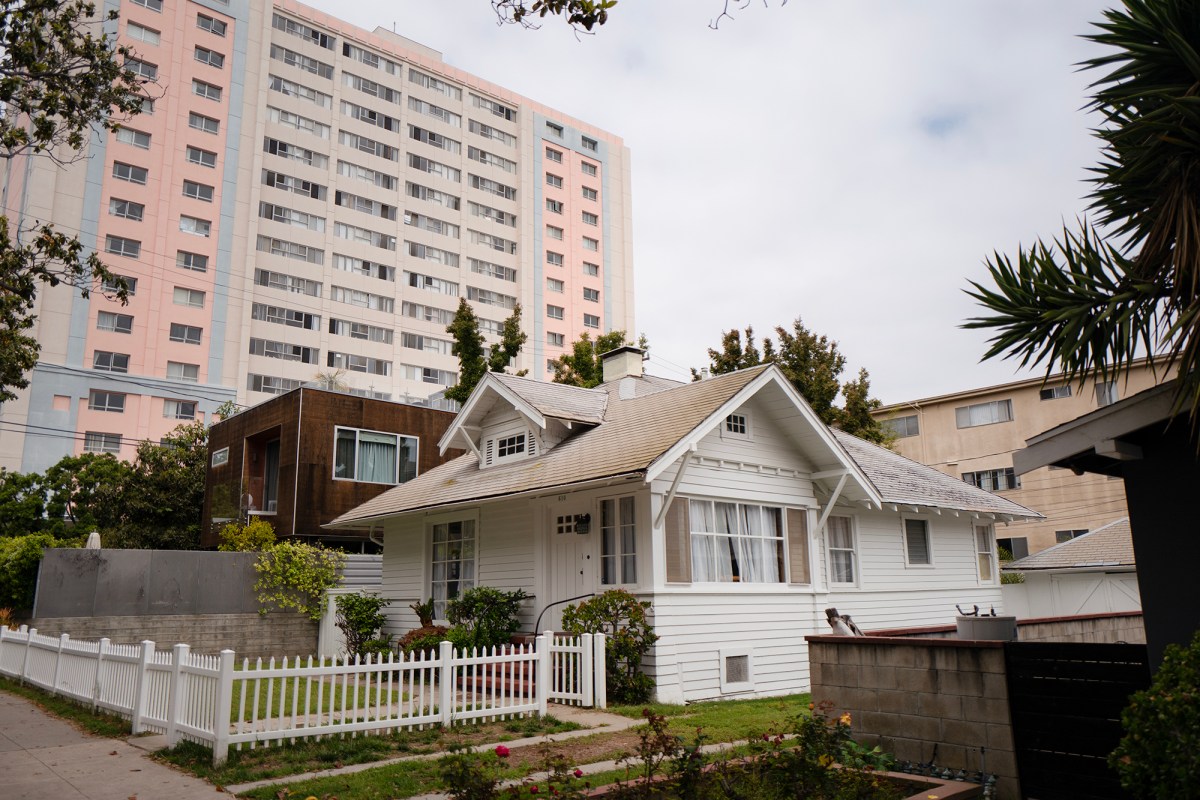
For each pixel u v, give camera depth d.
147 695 10.34
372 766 8.48
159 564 18.47
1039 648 7.18
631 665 12.91
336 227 63.62
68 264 13.11
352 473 25.55
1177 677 5.35
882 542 19.00
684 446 13.37
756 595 15.16
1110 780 6.64
